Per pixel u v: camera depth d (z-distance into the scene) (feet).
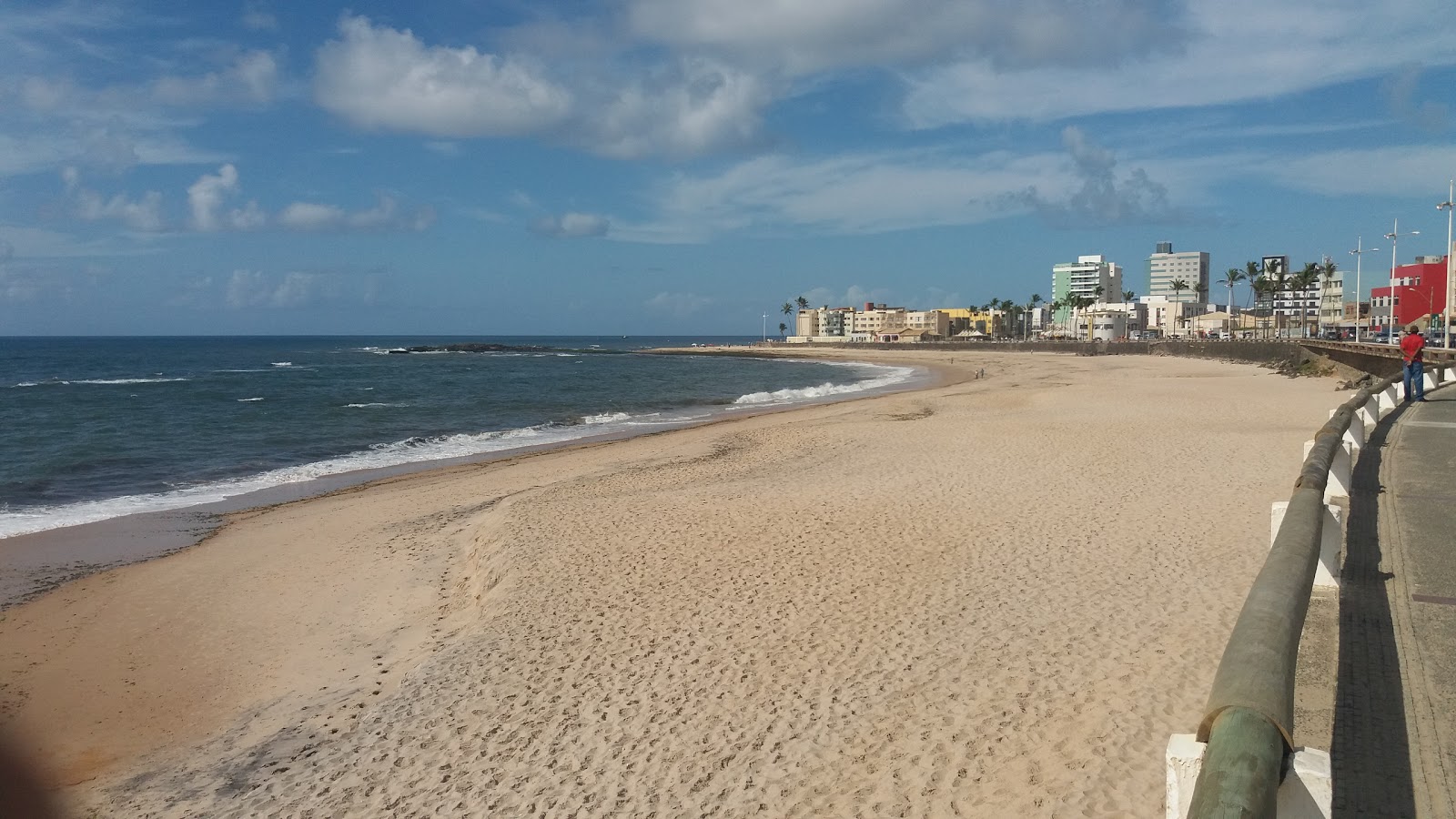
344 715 26.22
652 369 315.99
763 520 42.73
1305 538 12.28
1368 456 38.40
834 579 32.81
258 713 27.53
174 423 119.44
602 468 69.87
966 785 18.42
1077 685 22.15
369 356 450.30
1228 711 7.12
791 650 26.48
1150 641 24.40
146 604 39.11
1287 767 7.06
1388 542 23.59
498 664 27.45
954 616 28.02
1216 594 27.73
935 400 125.80
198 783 22.98
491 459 81.97
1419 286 237.86
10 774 24.06
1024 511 42.09
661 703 23.85
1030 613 27.66
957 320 625.41
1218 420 78.89
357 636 34.04
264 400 159.22
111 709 28.71
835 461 63.26
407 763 22.25
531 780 20.72
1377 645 16.39
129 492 67.05
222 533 52.34
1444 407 61.11
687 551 37.68
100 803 22.47
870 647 26.13
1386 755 12.53
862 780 19.19
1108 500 43.55
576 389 196.24
